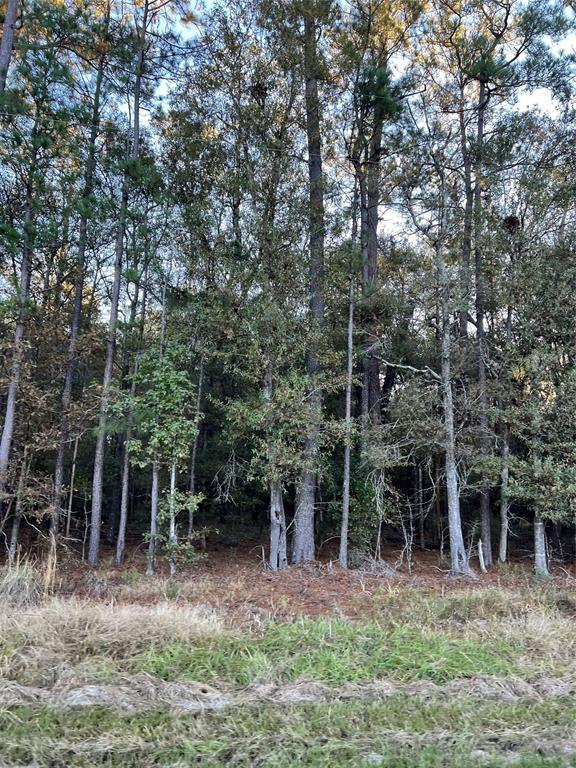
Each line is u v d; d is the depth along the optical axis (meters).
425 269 12.09
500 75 12.28
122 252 12.47
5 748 3.51
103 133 12.60
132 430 12.31
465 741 3.70
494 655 5.28
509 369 12.15
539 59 12.27
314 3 11.28
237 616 6.86
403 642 5.57
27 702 4.12
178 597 7.93
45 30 10.53
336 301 12.25
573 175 12.66
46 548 11.91
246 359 11.59
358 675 4.82
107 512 18.09
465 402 11.42
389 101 11.48
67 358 11.42
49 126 9.69
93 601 7.24
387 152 12.58
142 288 13.84
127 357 15.29
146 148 13.62
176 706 4.15
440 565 12.95
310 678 4.71
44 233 9.91
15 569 7.56
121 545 12.29
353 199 12.62
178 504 10.70
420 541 16.78
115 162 11.12
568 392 10.88
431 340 15.54
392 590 8.79
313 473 11.77
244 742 3.67
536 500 11.12
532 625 6.06
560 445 10.98
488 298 12.80
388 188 12.39
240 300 11.41
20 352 9.98
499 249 12.20
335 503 12.63
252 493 16.69
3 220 9.92
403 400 11.75
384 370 16.95
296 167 12.05
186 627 5.59
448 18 13.34
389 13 12.50
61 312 11.74
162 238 12.37
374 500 12.09
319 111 12.23
